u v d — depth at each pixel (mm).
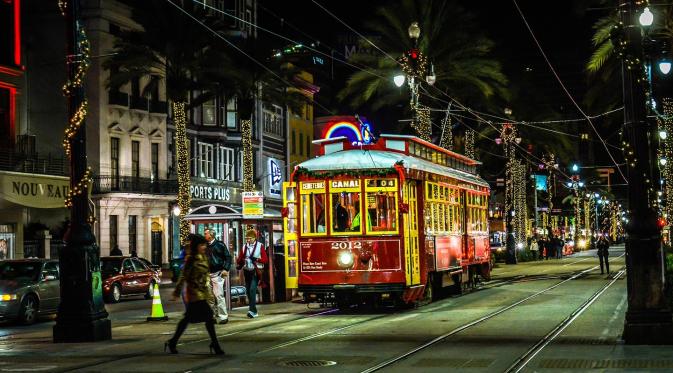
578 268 51562
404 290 21984
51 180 43750
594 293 28547
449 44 42750
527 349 14828
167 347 16062
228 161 66062
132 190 53156
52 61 51469
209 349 15609
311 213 22516
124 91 53781
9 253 42969
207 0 62469
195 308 14820
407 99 44969
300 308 25000
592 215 144125
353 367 13102
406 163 22406
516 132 60062
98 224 51344
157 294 22594
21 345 17234
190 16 41969
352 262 22094
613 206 154375
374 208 22094
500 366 13008
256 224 26703
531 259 71250
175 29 41562
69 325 17531
